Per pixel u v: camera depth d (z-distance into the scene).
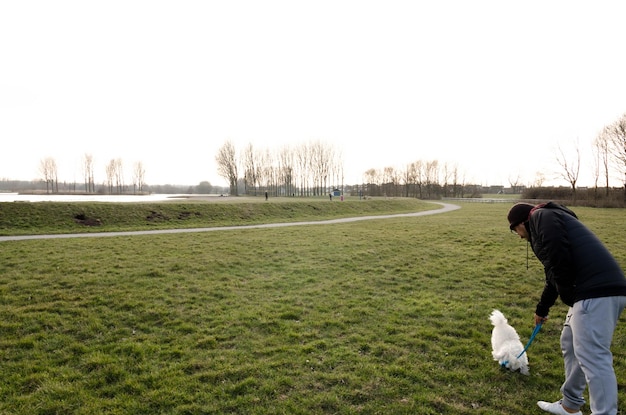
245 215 33.84
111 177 115.31
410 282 9.73
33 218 24.12
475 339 5.93
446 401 4.20
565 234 3.40
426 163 117.44
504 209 50.72
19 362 5.20
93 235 19.88
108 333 6.25
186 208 32.00
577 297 3.33
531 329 6.27
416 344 5.72
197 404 4.16
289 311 7.29
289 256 13.20
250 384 4.57
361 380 4.65
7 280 9.37
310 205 42.12
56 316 6.94
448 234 19.28
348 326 6.55
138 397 4.33
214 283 9.48
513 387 4.46
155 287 9.01
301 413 3.99
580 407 3.96
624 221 26.14
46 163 103.06
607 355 3.23
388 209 49.69
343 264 11.88
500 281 9.63
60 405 4.15
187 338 6.03
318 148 109.31
